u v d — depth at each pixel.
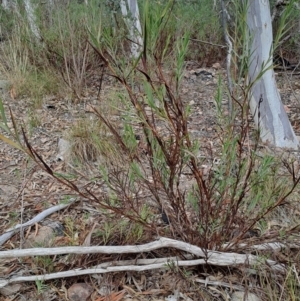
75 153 2.90
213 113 3.86
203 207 1.76
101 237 1.99
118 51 2.33
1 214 2.32
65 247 1.74
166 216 2.00
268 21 3.07
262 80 3.22
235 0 1.79
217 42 5.60
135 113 1.65
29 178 2.57
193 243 1.82
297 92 4.62
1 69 4.82
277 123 3.27
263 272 1.70
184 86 4.83
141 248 1.75
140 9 5.31
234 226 1.90
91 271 1.72
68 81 4.36
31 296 1.70
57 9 4.98
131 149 1.89
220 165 1.86
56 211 2.28
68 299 1.69
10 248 2.00
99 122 3.04
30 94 4.41
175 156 1.67
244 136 1.79
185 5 6.25
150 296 1.71
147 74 1.53
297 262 1.74
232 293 1.70
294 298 1.53
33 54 4.85
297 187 2.22
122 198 1.95
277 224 2.08
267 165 1.84
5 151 3.18
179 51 1.57
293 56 5.27
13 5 5.57
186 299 1.69
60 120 3.84
